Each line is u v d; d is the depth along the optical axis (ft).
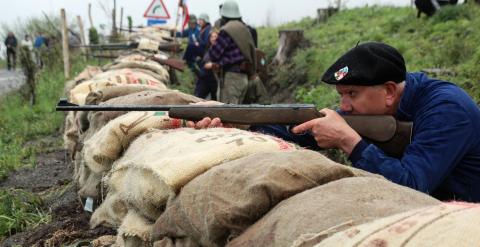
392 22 40.55
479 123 8.96
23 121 37.47
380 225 5.01
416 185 8.56
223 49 27.30
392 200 5.84
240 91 27.61
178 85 41.81
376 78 9.00
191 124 10.27
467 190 9.09
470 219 4.59
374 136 9.16
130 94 14.99
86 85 20.34
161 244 8.14
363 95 9.17
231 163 7.55
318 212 5.78
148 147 10.07
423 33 35.17
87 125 16.83
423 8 38.06
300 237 5.52
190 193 7.55
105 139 11.90
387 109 9.30
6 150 29.25
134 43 47.16
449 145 8.75
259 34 58.80
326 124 9.21
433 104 8.99
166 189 8.70
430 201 5.91
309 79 36.42
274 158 7.16
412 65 29.66
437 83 9.28
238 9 28.53
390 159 8.82
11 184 22.20
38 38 57.77
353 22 48.52
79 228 14.20
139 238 9.77
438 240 4.51
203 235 7.20
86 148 12.81
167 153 9.15
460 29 32.81
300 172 6.74
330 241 5.21
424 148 8.79
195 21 46.29
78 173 16.52
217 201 6.96
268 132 10.47
